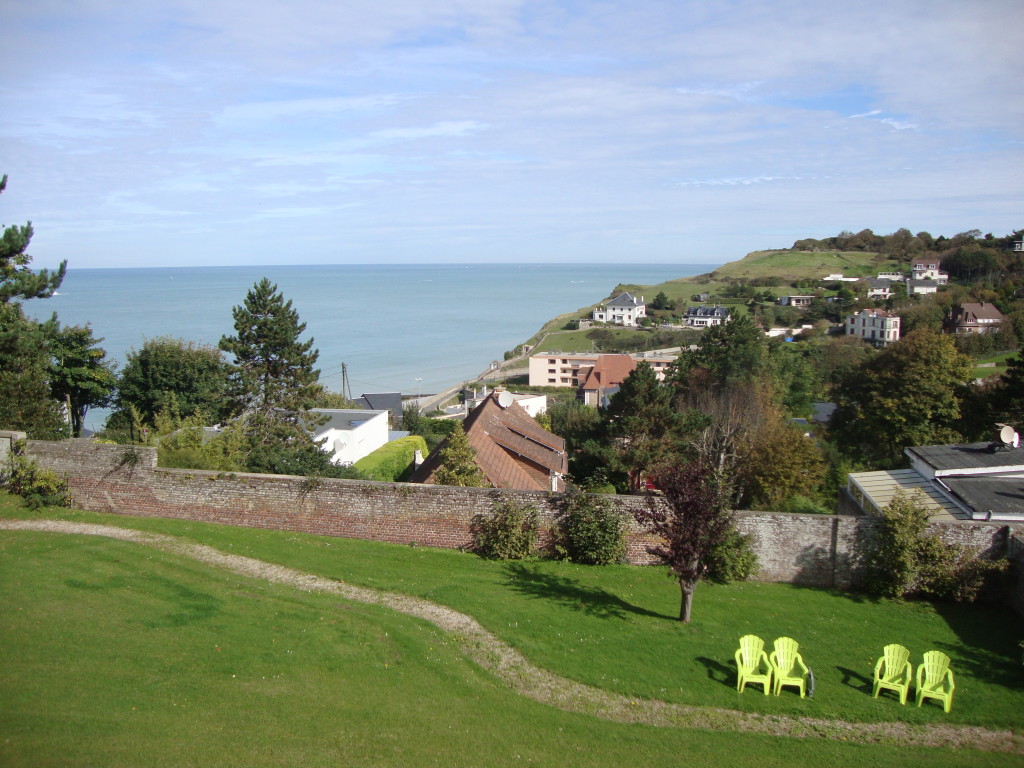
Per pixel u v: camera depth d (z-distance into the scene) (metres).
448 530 19.77
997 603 17.11
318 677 12.10
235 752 9.42
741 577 18.48
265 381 34.53
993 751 11.24
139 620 13.55
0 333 23.64
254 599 15.30
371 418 38.88
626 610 16.22
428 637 14.27
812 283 161.38
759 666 13.82
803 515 18.41
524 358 130.75
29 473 21.28
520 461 30.66
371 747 10.02
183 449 22.91
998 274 124.56
